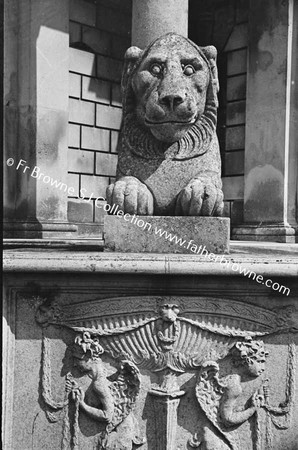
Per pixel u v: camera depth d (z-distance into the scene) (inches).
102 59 305.3
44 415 105.3
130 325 103.0
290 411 105.2
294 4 273.9
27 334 105.8
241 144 314.2
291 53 274.8
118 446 102.2
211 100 124.0
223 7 324.5
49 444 105.3
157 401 102.0
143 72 119.1
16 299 105.7
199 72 120.0
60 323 104.7
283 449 105.3
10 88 247.0
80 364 104.1
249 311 104.0
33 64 243.8
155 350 102.8
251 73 288.5
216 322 103.6
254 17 286.7
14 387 105.3
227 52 323.0
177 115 116.0
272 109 278.7
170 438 101.8
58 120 253.6
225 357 104.2
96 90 302.5
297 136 278.8
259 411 104.7
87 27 297.3
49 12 247.4
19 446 105.3
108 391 103.6
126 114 126.6
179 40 120.9
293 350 105.2
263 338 105.0
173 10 143.3
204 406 102.9
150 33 143.6
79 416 105.0
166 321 102.0
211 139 124.8
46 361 105.2
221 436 103.9
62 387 105.2
